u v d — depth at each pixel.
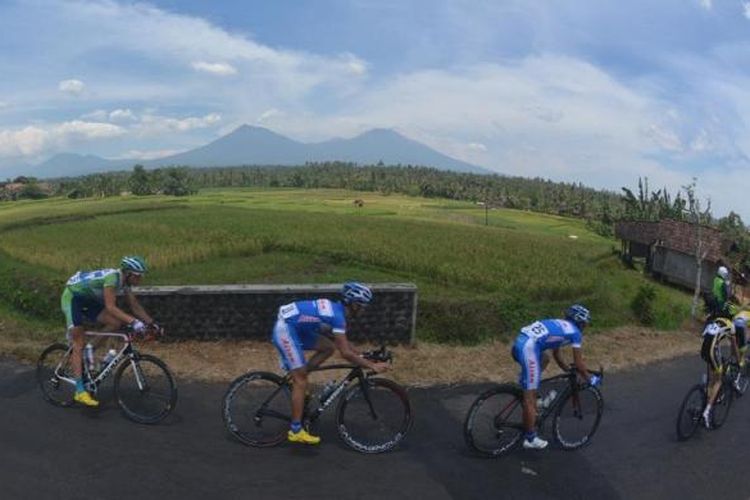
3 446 6.24
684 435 7.80
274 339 6.54
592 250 40.41
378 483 6.16
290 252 25.08
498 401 6.95
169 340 10.85
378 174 163.12
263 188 143.88
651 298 17.64
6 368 8.58
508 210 98.62
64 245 23.86
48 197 106.00
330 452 6.71
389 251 23.45
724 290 12.56
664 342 13.77
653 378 10.76
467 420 6.85
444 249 25.39
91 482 5.71
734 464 7.26
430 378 9.71
